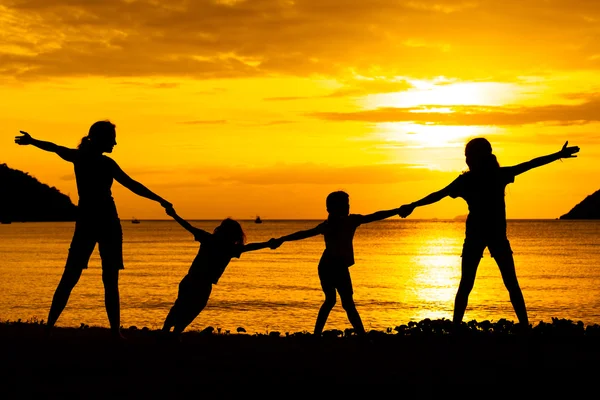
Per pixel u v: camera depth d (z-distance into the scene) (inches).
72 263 331.9
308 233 361.4
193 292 335.6
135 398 242.4
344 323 855.1
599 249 3211.1
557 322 372.8
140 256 2581.2
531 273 1760.6
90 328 409.1
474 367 282.5
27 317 891.4
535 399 243.3
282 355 308.3
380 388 253.6
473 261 349.1
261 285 1389.0
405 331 375.9
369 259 2509.8
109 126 334.3
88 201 330.0
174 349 322.3
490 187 343.6
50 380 264.5
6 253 2778.1
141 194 339.3
